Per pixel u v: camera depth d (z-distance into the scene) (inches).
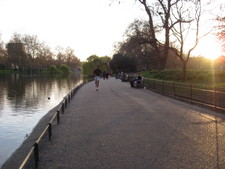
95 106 552.1
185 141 274.1
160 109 494.3
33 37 4530.0
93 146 264.7
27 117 615.5
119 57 2792.8
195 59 1754.4
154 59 1909.4
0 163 296.7
